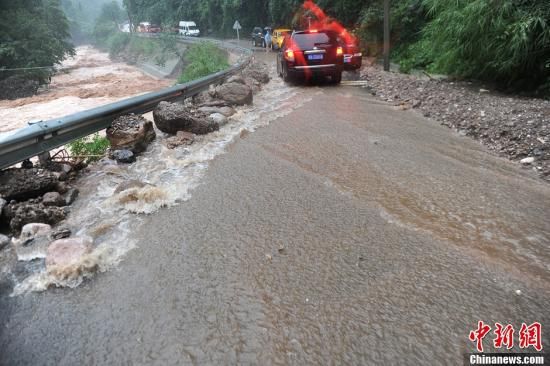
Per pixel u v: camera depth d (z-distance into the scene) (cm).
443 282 289
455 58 1141
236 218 392
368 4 2358
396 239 350
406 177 498
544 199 436
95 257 315
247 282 292
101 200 440
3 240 348
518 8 959
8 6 3475
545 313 258
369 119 816
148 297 278
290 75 1291
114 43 7600
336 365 218
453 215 397
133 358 226
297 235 357
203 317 257
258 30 3869
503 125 689
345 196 441
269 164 547
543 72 941
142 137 601
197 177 503
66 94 2622
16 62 3058
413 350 228
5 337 244
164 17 7906
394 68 1736
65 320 258
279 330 245
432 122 800
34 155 468
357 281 291
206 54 2772
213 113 797
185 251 334
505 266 311
